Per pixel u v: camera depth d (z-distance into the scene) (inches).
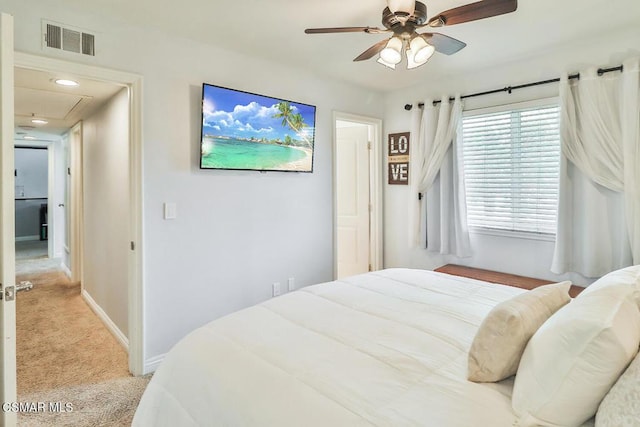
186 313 107.7
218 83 111.2
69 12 85.6
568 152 111.2
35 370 102.1
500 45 110.6
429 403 42.3
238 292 119.5
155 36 98.7
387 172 166.4
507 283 118.7
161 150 101.0
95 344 119.2
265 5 86.1
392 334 60.1
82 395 90.0
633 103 99.5
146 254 99.3
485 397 43.9
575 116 110.6
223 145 110.8
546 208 121.5
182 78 104.0
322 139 142.1
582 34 103.7
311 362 51.2
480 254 137.9
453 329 61.6
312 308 72.1
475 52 116.0
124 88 108.0
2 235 57.4
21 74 90.4
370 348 55.2
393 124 162.6
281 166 126.2
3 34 57.4
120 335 120.0
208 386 50.4
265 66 122.3
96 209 144.9
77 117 156.7
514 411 41.3
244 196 120.0
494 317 47.7
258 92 120.6
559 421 38.7
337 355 53.2
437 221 145.5
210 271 112.6
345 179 176.9
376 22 95.2
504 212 131.4
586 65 109.7
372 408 41.3
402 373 48.6
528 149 124.7
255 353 54.2
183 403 52.5
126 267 113.7
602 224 107.8
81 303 159.3
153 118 99.1
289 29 98.9
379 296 79.0
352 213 175.9
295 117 128.1
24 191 316.2
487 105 132.6
